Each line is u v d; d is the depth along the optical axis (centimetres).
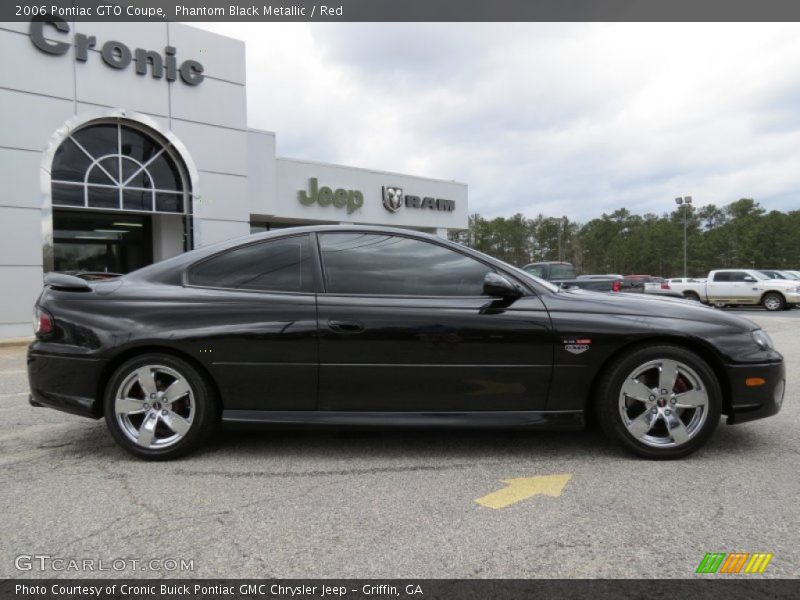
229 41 1459
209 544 247
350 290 361
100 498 299
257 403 355
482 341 347
